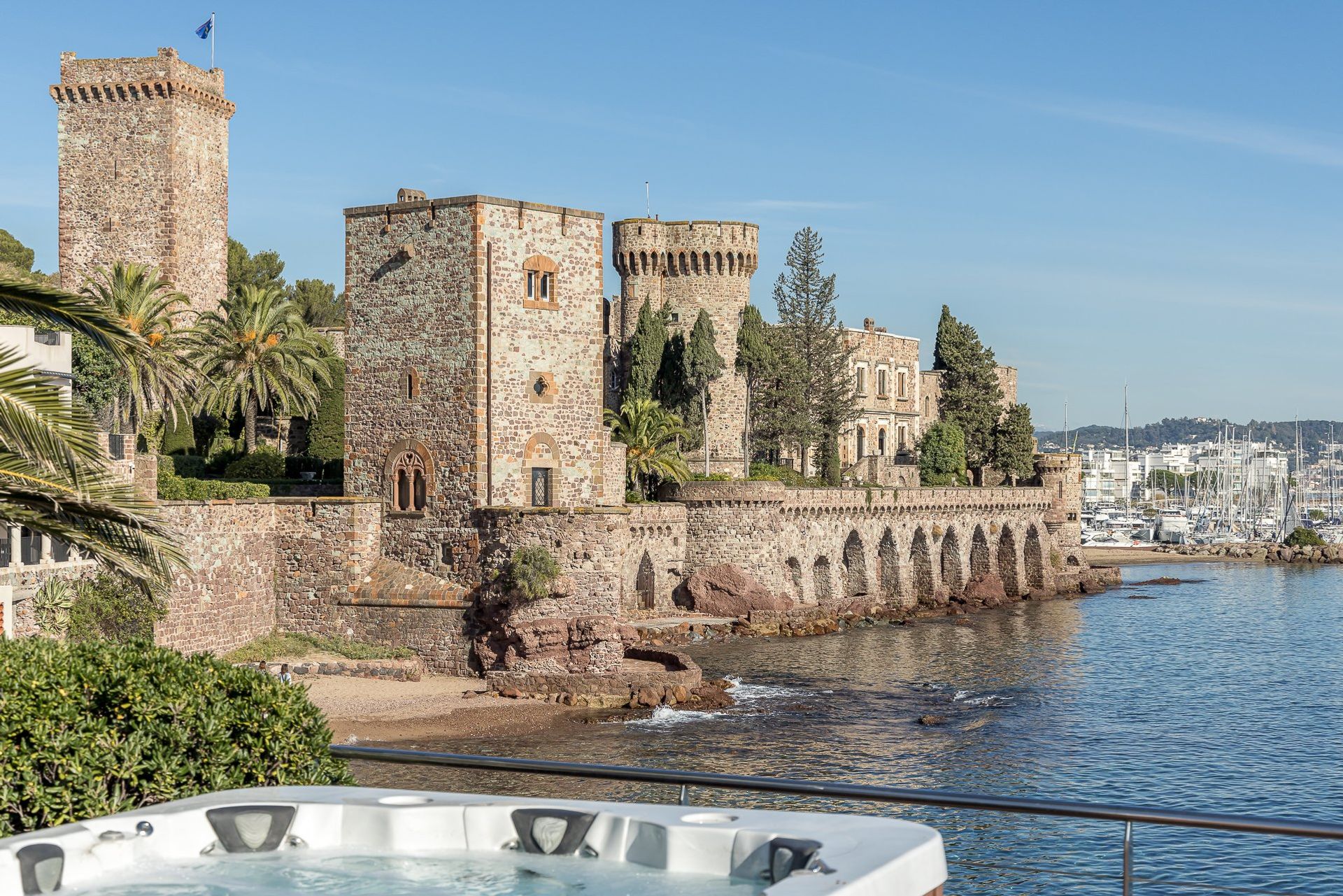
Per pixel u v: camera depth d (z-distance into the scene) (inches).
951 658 3363.7
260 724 599.5
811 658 3277.6
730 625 3668.8
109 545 862.5
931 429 5482.3
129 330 905.5
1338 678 3191.4
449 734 2148.1
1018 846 1708.9
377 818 505.4
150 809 504.4
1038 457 5433.1
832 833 430.6
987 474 5762.8
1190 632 4089.6
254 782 597.6
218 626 2361.0
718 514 3804.1
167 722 588.4
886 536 4505.4
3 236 5290.4
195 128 3715.6
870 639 3688.5
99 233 3671.3
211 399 3257.9
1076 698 2815.0
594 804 494.6
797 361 4581.7
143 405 2466.8
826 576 4217.5
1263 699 2871.6
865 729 2402.8
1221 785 2070.6
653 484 4010.8
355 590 2503.7
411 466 2556.6
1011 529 5132.9
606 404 4547.2
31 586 1910.7
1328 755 2292.1
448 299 2513.5
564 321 2605.8
